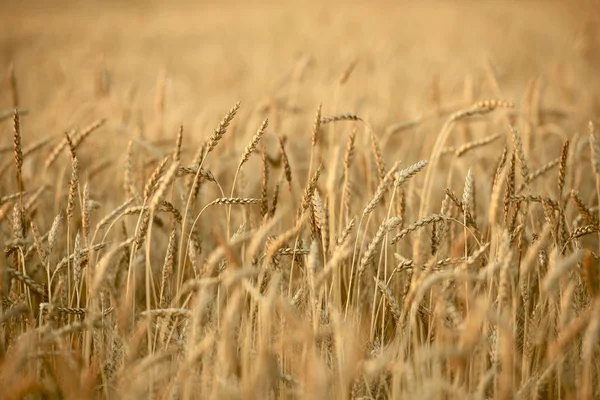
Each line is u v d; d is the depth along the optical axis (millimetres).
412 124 4602
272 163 3902
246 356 2068
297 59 6289
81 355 2434
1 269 2287
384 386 2516
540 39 17672
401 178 2549
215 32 24609
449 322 2553
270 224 1879
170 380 2365
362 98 5930
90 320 2186
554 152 5648
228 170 4734
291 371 2486
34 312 2975
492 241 2506
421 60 13320
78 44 18953
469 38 18453
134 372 1964
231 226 3988
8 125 6211
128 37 23156
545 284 1790
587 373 2037
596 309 1987
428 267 2238
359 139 4715
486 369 2572
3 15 34094
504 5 30609
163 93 5039
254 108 5445
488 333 2611
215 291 2836
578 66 11234
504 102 3154
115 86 10500
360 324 2729
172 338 2410
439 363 2354
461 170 4383
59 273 2768
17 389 1926
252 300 2309
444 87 8438
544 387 2416
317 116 2920
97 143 5309
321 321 2486
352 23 21953
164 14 34219
